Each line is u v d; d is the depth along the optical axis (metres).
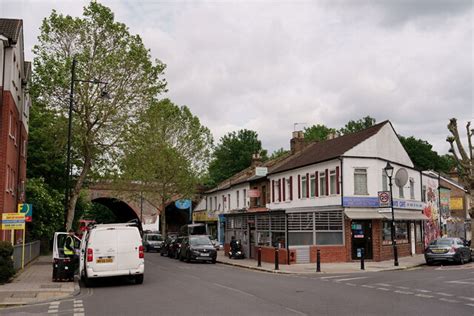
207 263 32.34
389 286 16.50
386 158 32.84
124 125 31.34
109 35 31.17
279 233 30.06
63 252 19.56
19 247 23.73
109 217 103.31
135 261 18.05
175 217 77.62
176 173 51.03
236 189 49.81
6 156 24.81
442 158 65.00
